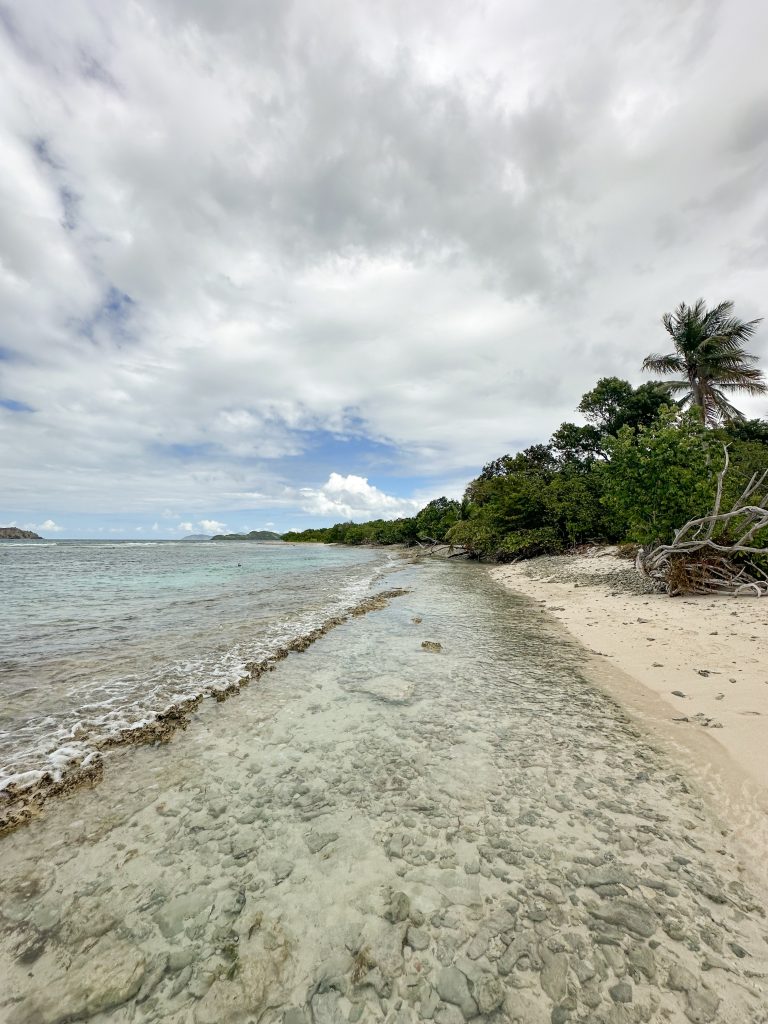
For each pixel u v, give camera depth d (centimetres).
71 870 393
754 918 336
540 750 593
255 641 1164
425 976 297
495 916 339
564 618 1445
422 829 440
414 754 587
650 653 996
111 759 582
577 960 304
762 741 579
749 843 412
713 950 310
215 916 345
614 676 881
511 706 738
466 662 980
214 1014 276
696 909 343
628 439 1791
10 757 587
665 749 588
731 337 3375
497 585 2422
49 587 2302
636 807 468
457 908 347
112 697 790
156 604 1773
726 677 810
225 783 526
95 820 461
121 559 4888
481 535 4222
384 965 304
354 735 642
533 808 470
